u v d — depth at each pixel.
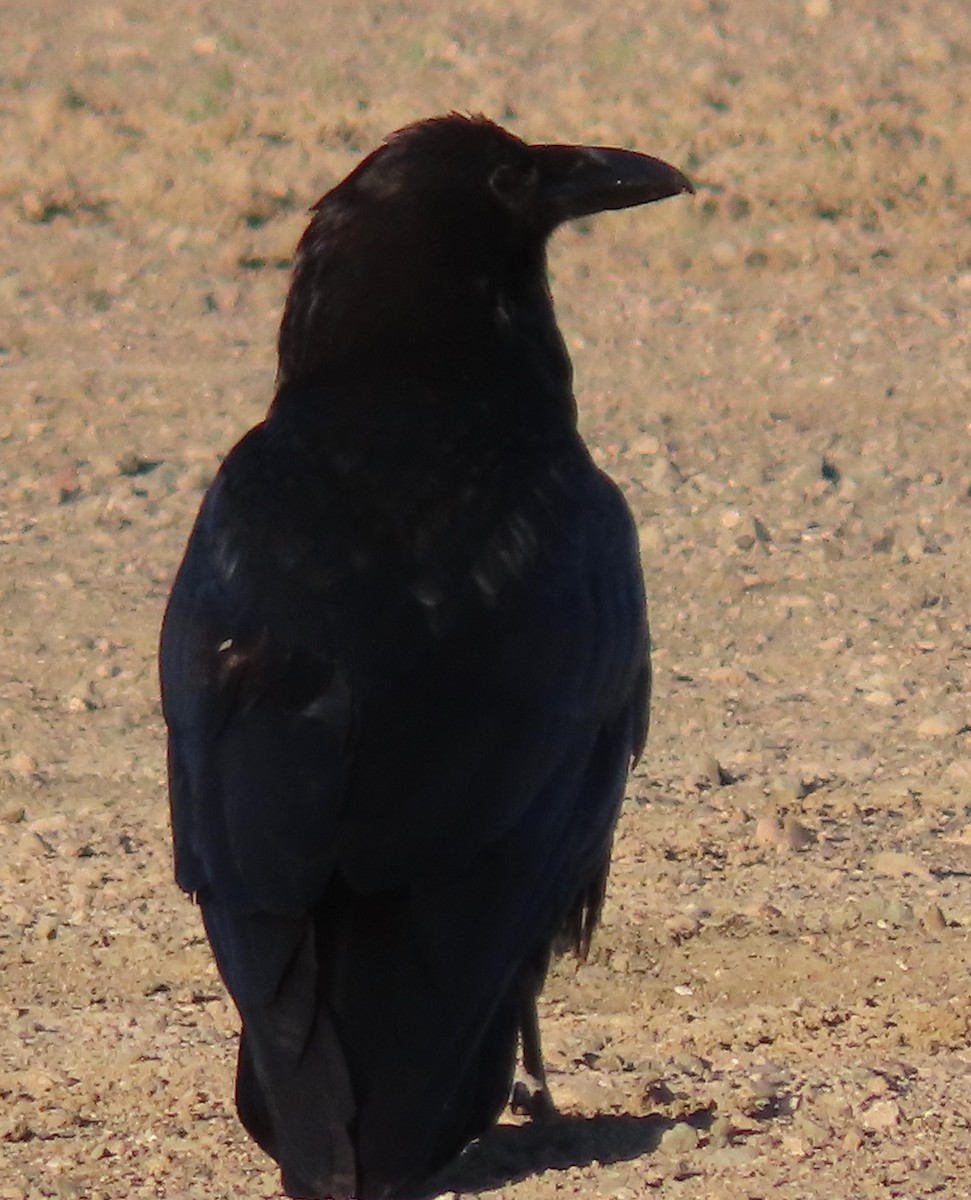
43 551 17.00
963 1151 9.22
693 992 10.89
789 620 15.68
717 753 13.70
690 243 23.47
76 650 15.30
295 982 7.97
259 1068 7.94
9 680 14.90
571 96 26.81
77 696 14.59
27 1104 9.83
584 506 9.53
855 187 24.44
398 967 8.01
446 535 8.93
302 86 27.08
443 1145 7.88
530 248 9.93
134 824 12.85
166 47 28.45
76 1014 10.73
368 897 8.09
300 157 25.33
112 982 11.06
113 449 19.00
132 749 13.90
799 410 19.69
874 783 13.25
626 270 23.03
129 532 17.34
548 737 8.70
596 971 11.09
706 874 12.10
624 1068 10.08
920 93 26.42
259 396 20.16
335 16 29.62
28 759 13.63
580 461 9.81
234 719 8.54
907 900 11.78
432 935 8.06
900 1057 10.16
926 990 10.80
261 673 8.56
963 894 11.85
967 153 25.03
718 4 29.55
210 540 9.20
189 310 22.27
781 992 10.84
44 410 19.75
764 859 12.29
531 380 9.88
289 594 8.73
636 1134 9.48
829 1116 9.57
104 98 26.52
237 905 8.15
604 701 9.23
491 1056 8.18
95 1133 9.56
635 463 18.50
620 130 25.94
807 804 12.98
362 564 8.80
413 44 28.52
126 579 16.52
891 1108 9.48
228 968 8.16
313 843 8.12
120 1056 10.27
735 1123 9.48
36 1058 10.28
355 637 8.56
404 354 9.67
